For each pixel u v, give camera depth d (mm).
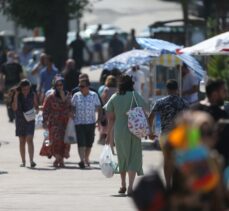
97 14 157875
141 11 159750
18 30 116625
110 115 31672
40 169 39406
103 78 50719
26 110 40219
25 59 84438
